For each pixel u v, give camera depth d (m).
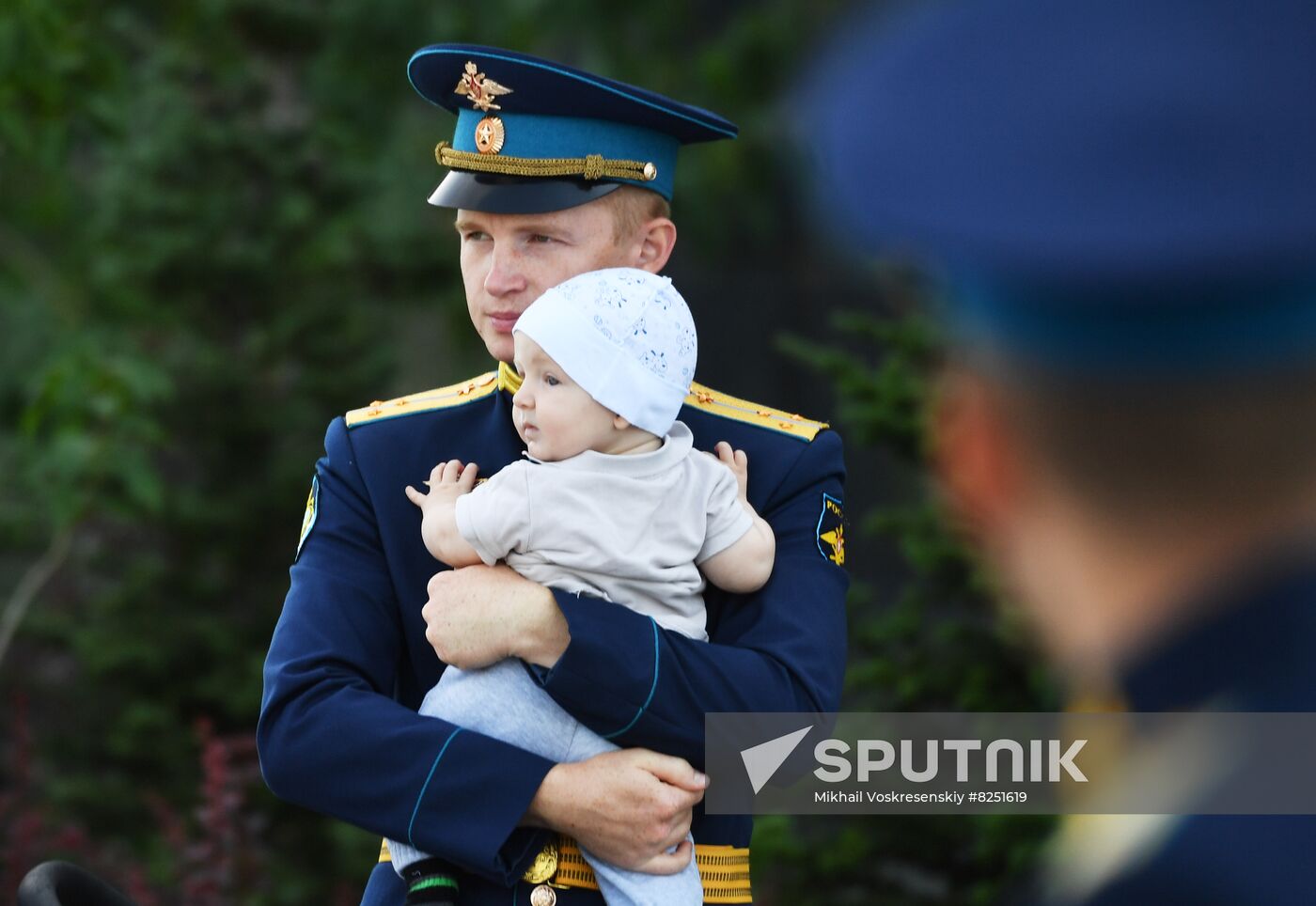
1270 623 2.06
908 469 16.39
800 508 9.03
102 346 22.12
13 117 20.31
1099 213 1.76
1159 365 1.91
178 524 21.75
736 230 30.52
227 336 22.75
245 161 22.62
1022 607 2.22
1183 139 1.75
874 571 20.00
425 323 26.91
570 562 7.98
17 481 23.77
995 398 2.04
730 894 8.63
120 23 23.44
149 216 22.17
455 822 7.95
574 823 7.93
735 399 9.55
